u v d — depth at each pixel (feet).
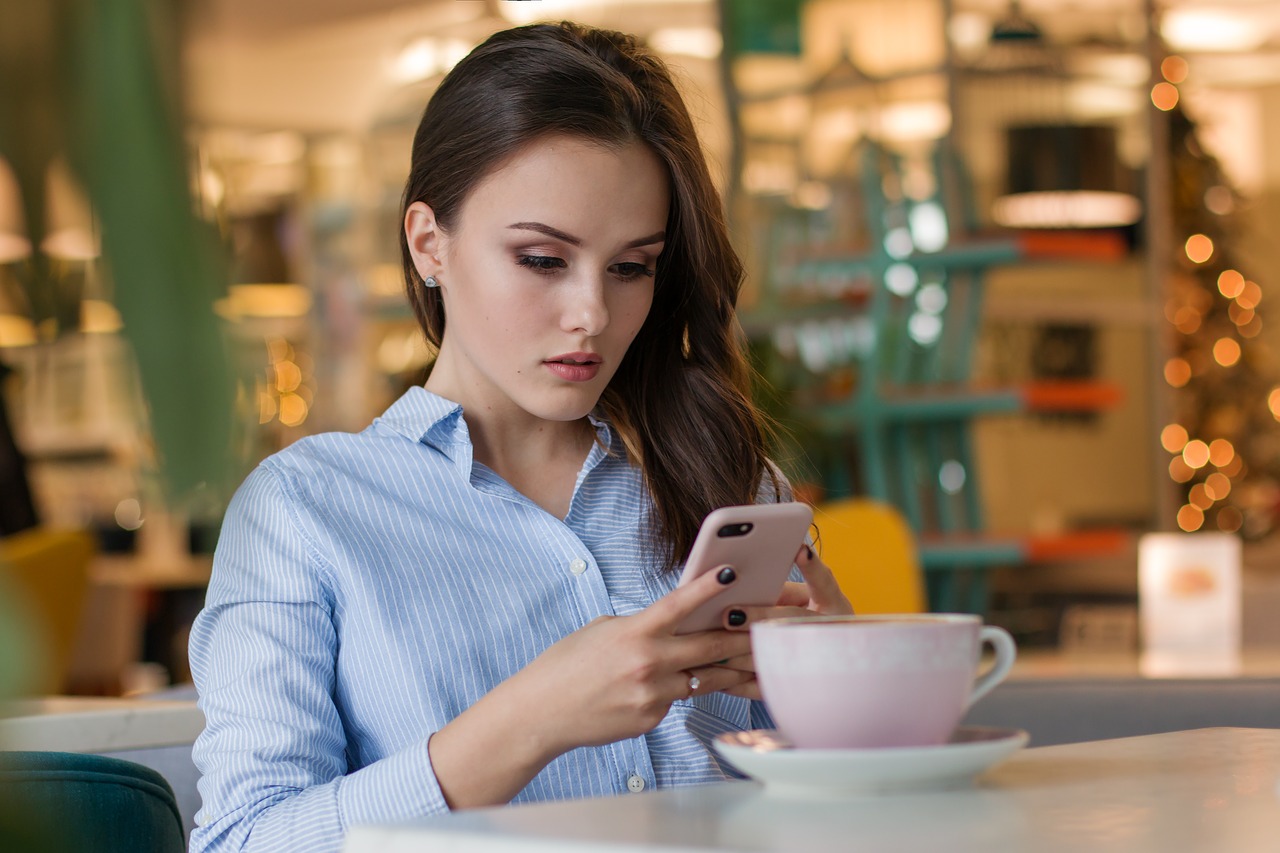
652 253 4.16
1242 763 2.58
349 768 3.99
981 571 15.28
